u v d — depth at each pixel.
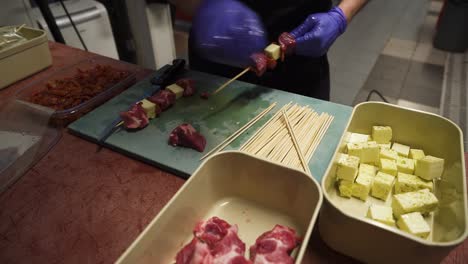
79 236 0.69
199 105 1.07
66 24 2.05
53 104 1.08
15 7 1.63
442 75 2.68
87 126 0.98
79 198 0.77
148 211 0.74
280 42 1.07
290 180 0.68
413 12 3.77
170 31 1.99
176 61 1.26
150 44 1.92
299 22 1.25
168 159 0.85
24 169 0.85
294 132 0.93
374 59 2.90
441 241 0.63
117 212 0.74
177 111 1.04
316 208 0.58
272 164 0.68
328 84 1.44
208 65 1.38
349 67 2.79
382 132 0.88
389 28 3.43
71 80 1.20
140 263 0.57
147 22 1.81
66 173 0.84
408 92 2.49
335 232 0.61
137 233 0.69
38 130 0.99
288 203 0.72
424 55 2.95
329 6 1.27
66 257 0.65
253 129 0.96
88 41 2.23
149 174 0.84
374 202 0.76
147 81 1.21
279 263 0.60
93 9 2.20
